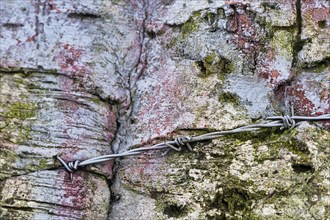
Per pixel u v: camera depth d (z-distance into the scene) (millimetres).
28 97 822
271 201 768
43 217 787
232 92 814
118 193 815
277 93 817
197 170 793
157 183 800
